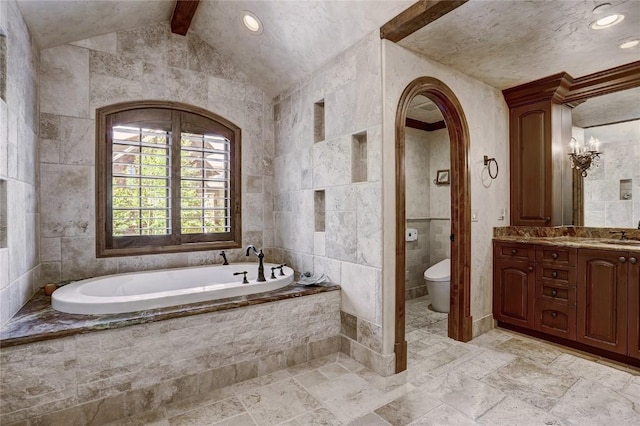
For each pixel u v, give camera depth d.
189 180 3.13
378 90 2.22
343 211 2.55
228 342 2.10
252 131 3.47
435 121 4.32
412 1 1.94
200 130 3.18
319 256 2.85
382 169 2.20
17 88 1.90
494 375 2.21
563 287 2.61
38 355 1.58
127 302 1.91
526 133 3.12
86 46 2.63
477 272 2.94
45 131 2.47
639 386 2.06
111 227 2.78
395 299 2.27
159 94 2.95
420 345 2.73
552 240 2.82
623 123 2.78
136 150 2.88
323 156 2.77
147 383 1.84
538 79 2.92
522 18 1.98
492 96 3.09
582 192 3.00
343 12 2.22
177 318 1.93
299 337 2.39
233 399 1.94
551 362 2.40
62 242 2.55
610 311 2.35
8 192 1.75
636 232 2.72
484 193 3.00
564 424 1.69
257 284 2.38
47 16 2.13
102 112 2.70
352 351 2.46
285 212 3.38
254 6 2.50
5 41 1.70
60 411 1.63
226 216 3.35
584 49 2.37
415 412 1.80
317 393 2.00
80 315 1.85
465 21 2.01
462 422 1.71
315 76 2.86
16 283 1.88
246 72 3.37
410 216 4.21
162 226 3.02
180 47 3.05
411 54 2.37
